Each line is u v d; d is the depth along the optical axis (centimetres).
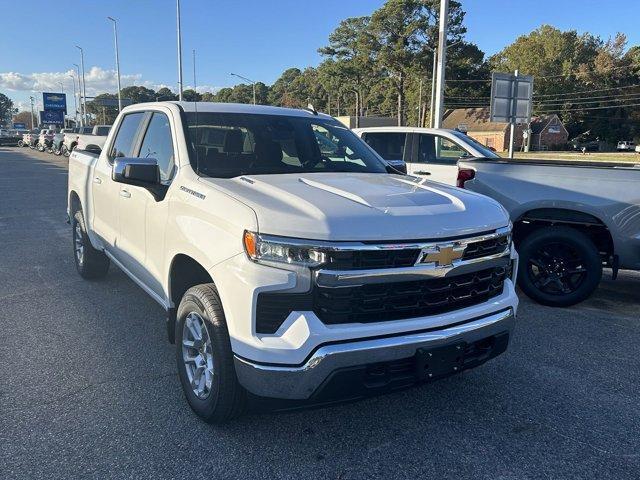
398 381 297
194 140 400
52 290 622
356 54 8844
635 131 9788
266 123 447
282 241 281
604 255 602
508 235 345
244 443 327
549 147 9681
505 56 10875
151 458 311
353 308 286
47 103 8394
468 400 386
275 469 304
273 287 281
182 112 425
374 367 288
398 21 7412
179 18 2536
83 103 6381
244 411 329
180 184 372
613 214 562
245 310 288
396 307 295
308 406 290
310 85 12262
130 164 373
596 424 357
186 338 353
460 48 7469
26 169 2495
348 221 286
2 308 560
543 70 10138
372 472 303
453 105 8519
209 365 333
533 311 586
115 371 420
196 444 325
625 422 360
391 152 1006
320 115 505
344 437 336
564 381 418
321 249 278
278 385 282
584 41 10744
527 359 457
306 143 448
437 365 303
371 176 407
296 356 278
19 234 955
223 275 302
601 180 567
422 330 300
